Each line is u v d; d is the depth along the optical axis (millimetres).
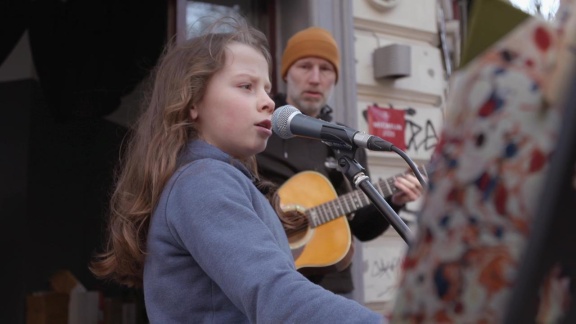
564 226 635
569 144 623
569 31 654
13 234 5062
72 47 4574
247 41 1756
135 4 4445
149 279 1588
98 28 4527
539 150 667
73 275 5180
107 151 5137
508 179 683
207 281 1534
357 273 4090
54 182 5188
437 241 722
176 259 1540
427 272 729
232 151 1700
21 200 5082
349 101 4230
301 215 2957
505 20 776
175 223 1515
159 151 1650
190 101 1692
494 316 693
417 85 4516
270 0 4332
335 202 2980
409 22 4543
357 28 4387
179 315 1540
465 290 708
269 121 1689
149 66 4426
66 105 4656
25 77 5098
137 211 1655
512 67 685
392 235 4332
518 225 680
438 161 730
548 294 653
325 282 3047
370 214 3080
